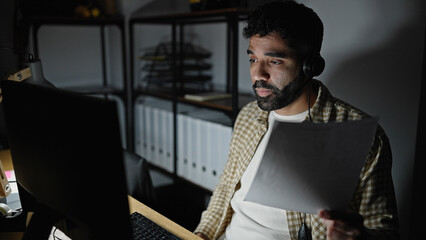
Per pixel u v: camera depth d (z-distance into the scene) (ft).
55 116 2.29
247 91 7.27
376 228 3.09
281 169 2.46
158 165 8.31
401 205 4.58
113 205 2.15
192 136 7.04
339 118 3.41
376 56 4.49
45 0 7.83
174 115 7.41
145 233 3.22
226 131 6.16
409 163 4.41
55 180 2.44
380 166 3.18
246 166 3.87
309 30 3.24
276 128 2.35
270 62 3.36
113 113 1.98
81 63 9.44
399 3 4.19
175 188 7.97
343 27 4.78
